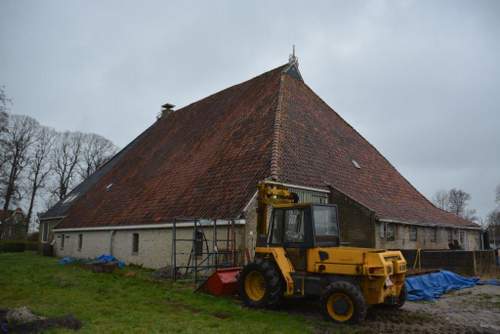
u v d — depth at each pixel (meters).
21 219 51.56
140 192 23.88
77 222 27.30
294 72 25.22
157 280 15.43
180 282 14.70
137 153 30.39
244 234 15.54
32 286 13.98
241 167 18.33
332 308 9.27
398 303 10.52
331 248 10.04
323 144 21.30
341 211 18.11
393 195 23.00
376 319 9.62
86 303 10.98
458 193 91.12
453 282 14.91
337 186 19.00
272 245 10.93
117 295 12.25
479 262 17.78
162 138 29.44
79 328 8.35
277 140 18.31
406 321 9.45
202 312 10.02
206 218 16.88
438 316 10.09
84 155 56.62
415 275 13.81
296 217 10.66
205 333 8.09
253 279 10.85
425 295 12.62
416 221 21.41
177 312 9.99
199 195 18.78
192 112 29.72
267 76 25.48
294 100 22.73
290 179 16.83
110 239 23.33
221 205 16.98
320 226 10.59
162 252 19.55
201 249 17.36
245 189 16.75
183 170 22.17
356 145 24.83
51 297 11.84
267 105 21.81
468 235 27.75
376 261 9.28
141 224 20.64
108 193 27.45
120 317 9.40
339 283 9.23
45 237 35.84
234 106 25.00
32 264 22.92
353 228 17.78
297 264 10.46
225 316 9.67
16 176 47.66
